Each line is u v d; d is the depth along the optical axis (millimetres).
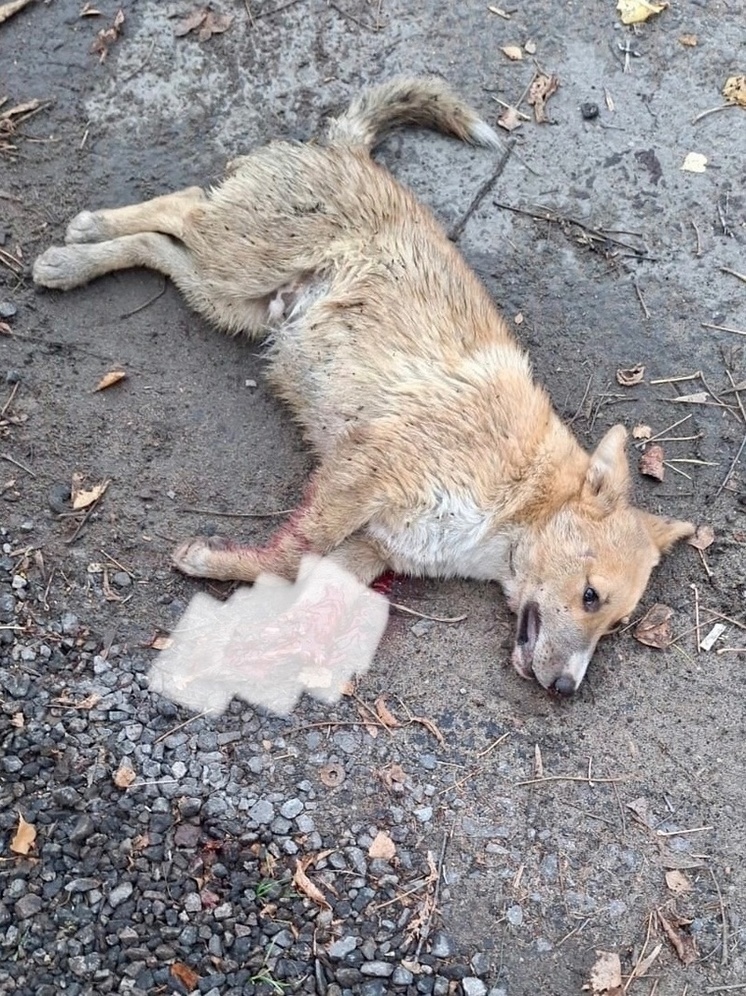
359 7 1167
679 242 1155
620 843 967
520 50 1178
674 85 1185
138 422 1037
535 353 1121
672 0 1194
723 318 1144
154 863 880
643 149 1169
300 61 1147
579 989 908
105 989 835
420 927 905
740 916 952
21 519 985
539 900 936
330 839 923
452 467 979
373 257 1019
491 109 1163
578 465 1019
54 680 933
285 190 1026
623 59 1187
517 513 1006
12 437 1010
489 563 1033
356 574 1012
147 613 975
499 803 965
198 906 873
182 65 1132
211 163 1121
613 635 1046
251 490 1039
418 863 930
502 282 1133
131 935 852
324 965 876
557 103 1171
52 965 838
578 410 1111
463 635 1027
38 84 1111
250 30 1146
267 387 1072
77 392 1035
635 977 917
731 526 1093
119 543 996
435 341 1003
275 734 952
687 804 990
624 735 1012
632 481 1104
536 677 1000
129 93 1121
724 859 973
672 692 1032
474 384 992
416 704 992
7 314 1043
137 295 1075
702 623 1061
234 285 1046
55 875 862
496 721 999
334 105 1144
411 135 1149
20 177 1087
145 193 1107
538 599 1007
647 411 1119
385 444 980
